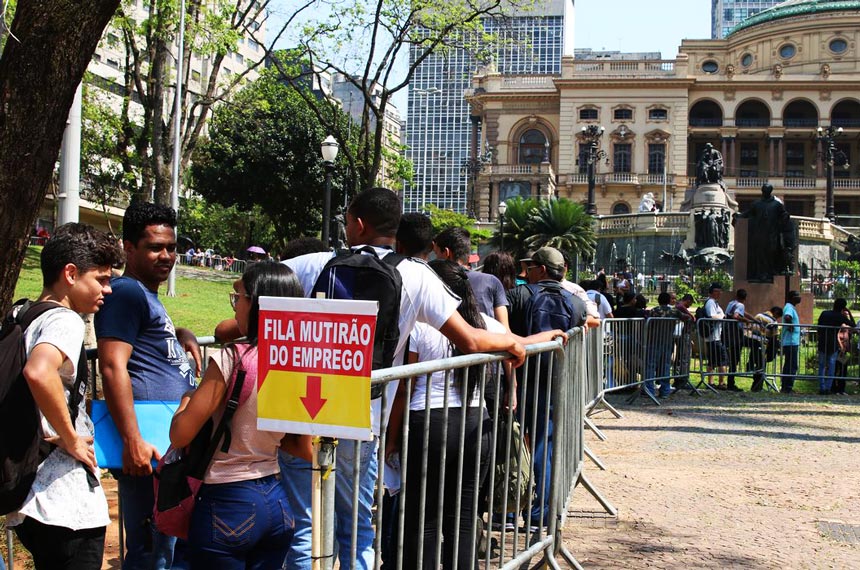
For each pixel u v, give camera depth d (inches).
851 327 558.9
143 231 155.6
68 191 396.5
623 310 592.1
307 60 1007.6
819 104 2856.8
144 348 151.7
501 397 203.6
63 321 132.0
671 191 2812.5
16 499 128.4
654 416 450.6
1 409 127.5
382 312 142.2
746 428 413.4
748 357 572.1
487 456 177.8
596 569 204.8
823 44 2994.6
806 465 327.6
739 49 3174.2
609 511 249.1
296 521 160.4
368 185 997.2
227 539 121.2
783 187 2874.0
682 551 219.6
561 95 2886.3
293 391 111.5
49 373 127.0
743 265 858.8
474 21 988.6
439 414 162.2
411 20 960.3
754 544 226.5
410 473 163.9
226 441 122.2
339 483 157.6
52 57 176.2
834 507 265.4
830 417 454.9
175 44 950.4
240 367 122.8
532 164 2819.9
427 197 4714.6
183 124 958.4
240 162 1711.4
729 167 2891.2
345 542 160.2
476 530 163.8
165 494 124.6
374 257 146.6
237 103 1077.1
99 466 145.6
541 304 251.8
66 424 129.0
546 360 205.6
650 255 1993.1
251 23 926.4
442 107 4685.0
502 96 2965.1
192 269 1380.4
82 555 134.3
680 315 565.9
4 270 180.5
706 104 2970.0
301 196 1754.4
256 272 127.3
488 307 226.2
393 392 160.7
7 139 176.7
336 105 1063.6
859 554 219.0
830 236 1984.5
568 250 1504.7
